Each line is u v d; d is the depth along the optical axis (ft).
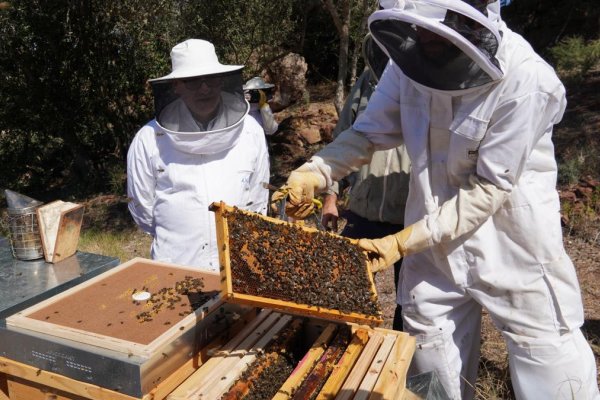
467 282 8.85
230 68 10.07
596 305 14.60
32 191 45.34
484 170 8.04
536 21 42.70
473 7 6.98
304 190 8.62
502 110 7.68
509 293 8.64
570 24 41.06
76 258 8.59
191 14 34.06
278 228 6.96
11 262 8.51
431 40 7.13
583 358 8.72
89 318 6.31
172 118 10.12
